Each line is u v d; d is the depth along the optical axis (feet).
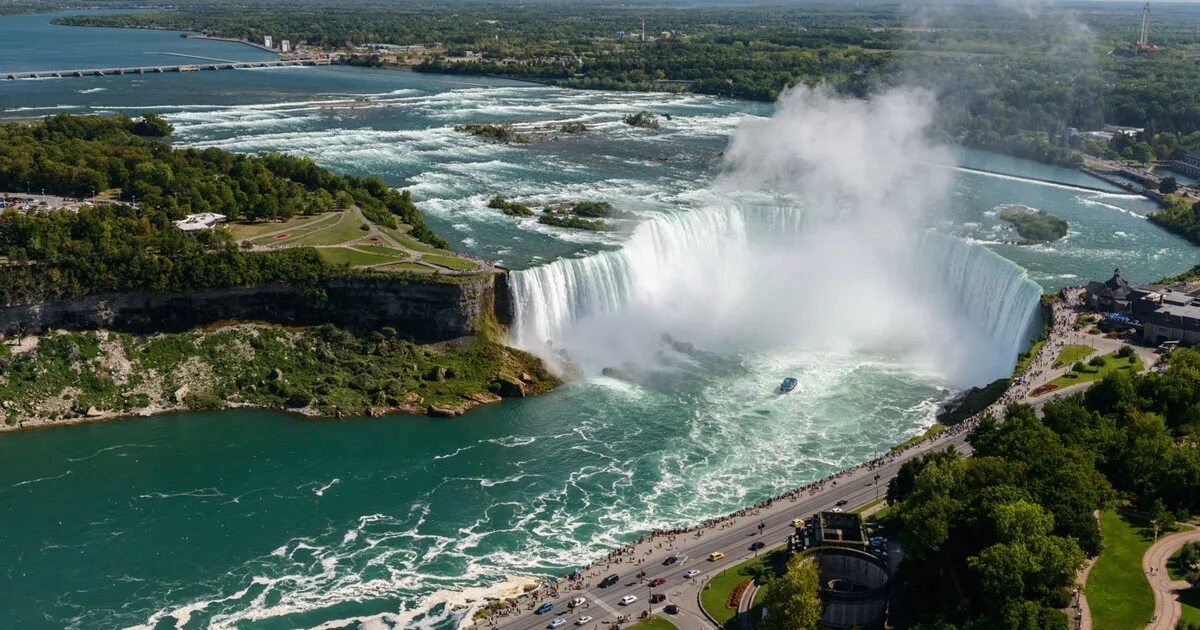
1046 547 495.82
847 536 561.02
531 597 556.51
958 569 531.50
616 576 568.41
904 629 509.35
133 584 579.89
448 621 546.67
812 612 490.08
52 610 557.74
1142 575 519.19
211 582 582.35
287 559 603.26
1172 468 583.99
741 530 610.65
